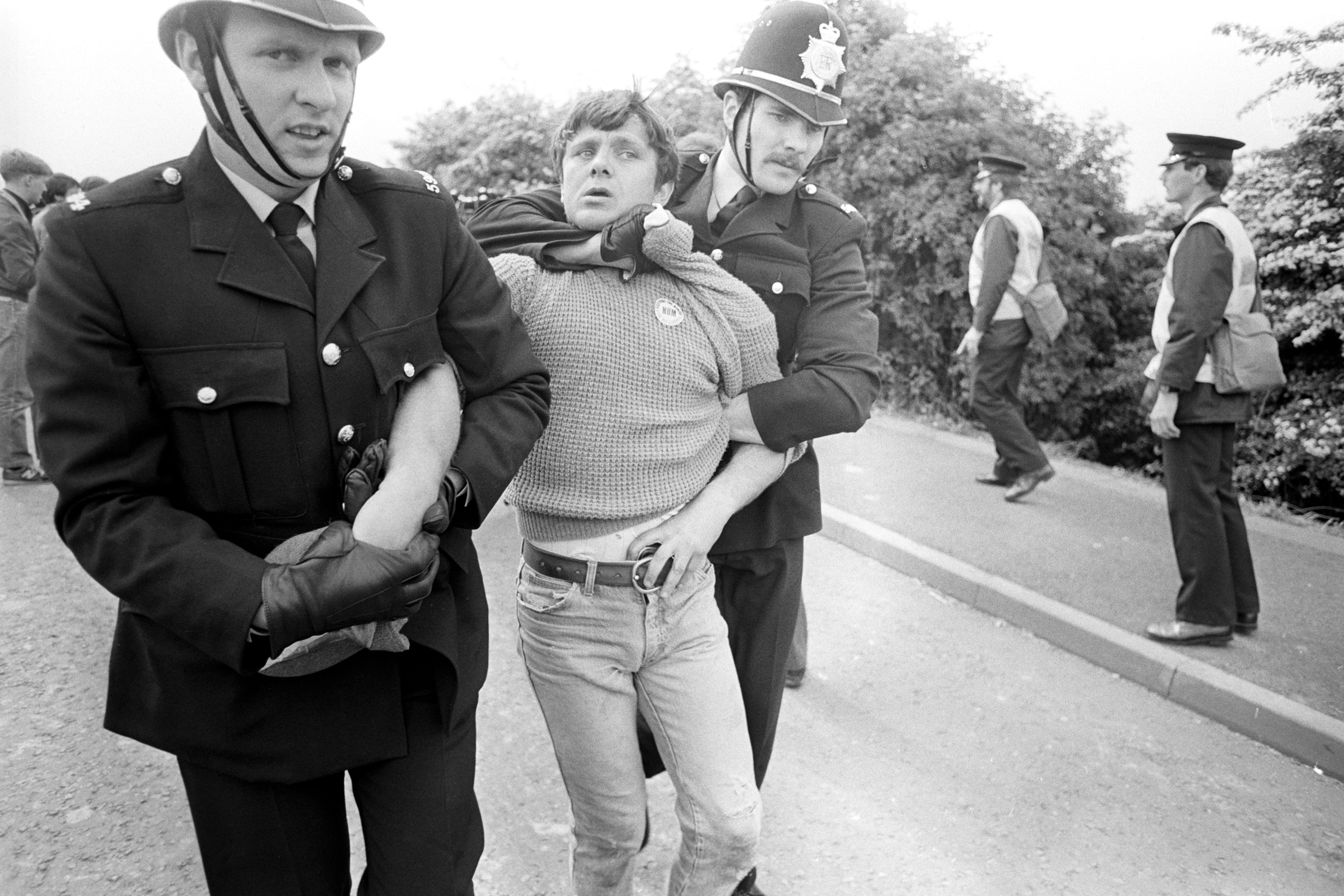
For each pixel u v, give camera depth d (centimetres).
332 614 132
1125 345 992
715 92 231
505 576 484
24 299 633
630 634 190
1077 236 948
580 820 203
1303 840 298
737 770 193
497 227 202
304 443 141
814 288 229
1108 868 281
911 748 343
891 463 723
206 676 145
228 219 137
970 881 273
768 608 237
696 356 191
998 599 468
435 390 153
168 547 132
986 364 628
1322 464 756
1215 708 372
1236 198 790
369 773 159
